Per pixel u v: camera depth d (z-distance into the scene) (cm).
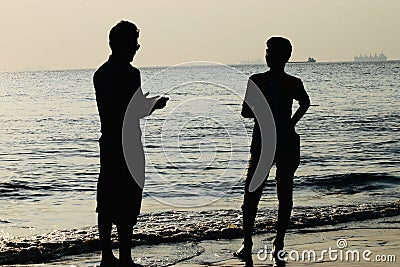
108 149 589
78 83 8412
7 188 1331
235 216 929
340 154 1889
